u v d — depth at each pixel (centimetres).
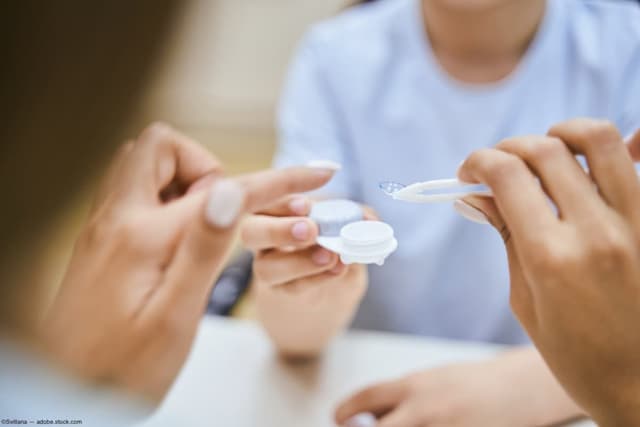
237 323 62
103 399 41
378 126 73
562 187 41
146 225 42
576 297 40
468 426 51
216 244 40
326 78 76
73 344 41
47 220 23
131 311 41
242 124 166
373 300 75
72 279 41
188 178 49
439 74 71
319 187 44
